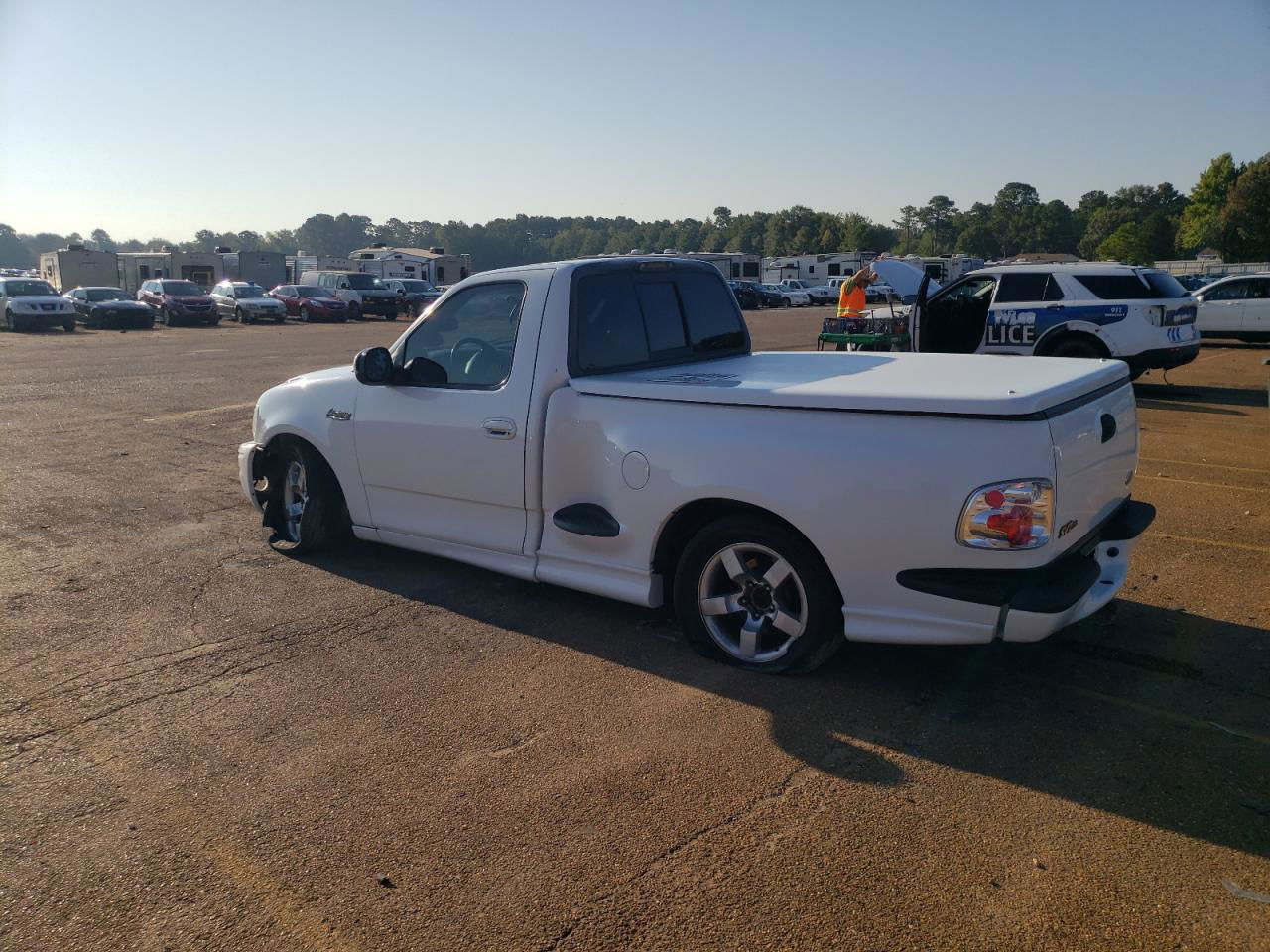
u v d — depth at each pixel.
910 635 3.69
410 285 41.12
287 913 2.69
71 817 3.17
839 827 3.04
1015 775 3.33
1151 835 2.97
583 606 5.03
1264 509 6.90
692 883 2.79
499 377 4.83
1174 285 12.31
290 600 5.21
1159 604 4.96
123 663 4.39
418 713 3.87
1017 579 3.49
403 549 6.13
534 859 2.91
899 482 3.56
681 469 4.08
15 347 23.91
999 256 145.62
